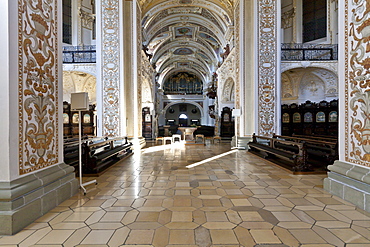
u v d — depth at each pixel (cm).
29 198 239
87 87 1386
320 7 1191
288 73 1249
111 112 811
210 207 282
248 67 865
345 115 315
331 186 334
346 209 271
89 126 1443
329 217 249
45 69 276
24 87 240
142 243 198
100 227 229
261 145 714
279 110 827
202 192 345
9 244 197
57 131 304
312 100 1312
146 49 1301
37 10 261
